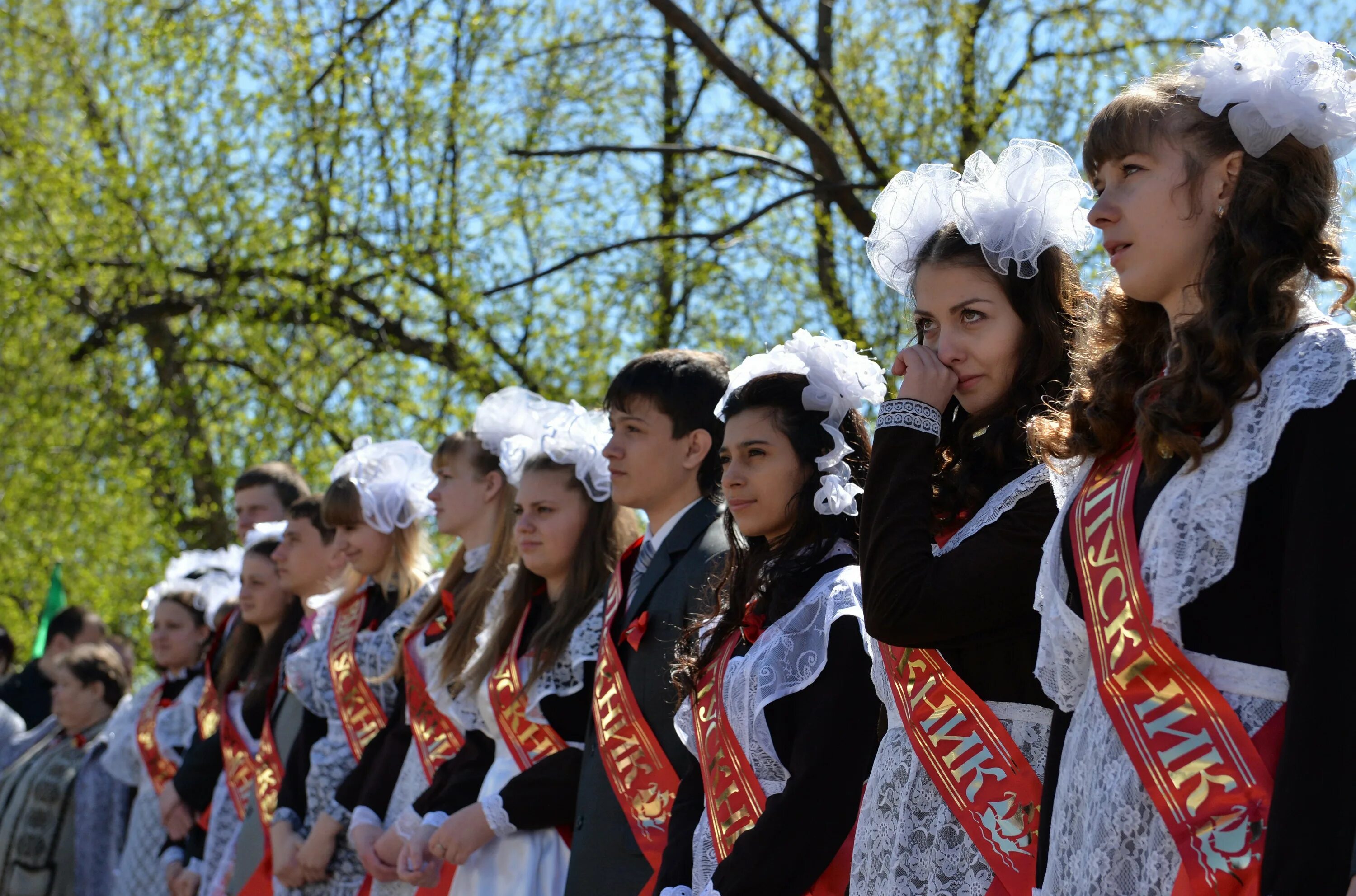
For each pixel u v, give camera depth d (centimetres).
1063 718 174
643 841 284
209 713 495
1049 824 171
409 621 395
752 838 230
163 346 1030
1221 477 151
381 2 949
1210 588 154
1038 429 186
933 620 188
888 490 195
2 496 1047
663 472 302
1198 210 164
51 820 564
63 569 1049
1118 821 154
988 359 205
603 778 294
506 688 330
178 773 487
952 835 197
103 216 1001
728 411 265
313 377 961
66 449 1027
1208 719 150
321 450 928
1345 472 142
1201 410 154
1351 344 149
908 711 203
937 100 855
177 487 993
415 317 936
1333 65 161
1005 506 191
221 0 957
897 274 221
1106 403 171
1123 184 170
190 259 995
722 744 247
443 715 364
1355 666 137
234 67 973
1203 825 148
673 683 279
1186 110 166
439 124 946
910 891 197
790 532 253
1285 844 135
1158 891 150
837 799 231
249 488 536
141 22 1009
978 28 883
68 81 1084
